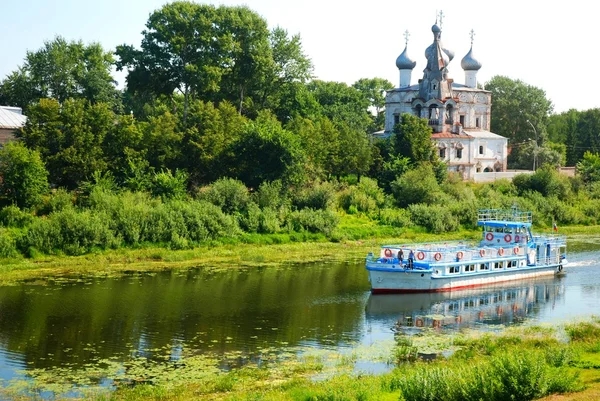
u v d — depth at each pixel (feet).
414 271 209.36
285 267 245.65
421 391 102.06
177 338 157.17
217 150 329.52
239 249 269.44
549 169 417.28
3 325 164.76
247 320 174.29
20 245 238.89
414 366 134.51
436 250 226.58
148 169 312.91
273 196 306.14
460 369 111.24
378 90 613.52
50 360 140.67
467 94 479.00
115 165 308.60
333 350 150.20
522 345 147.64
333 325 171.73
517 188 408.67
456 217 340.80
